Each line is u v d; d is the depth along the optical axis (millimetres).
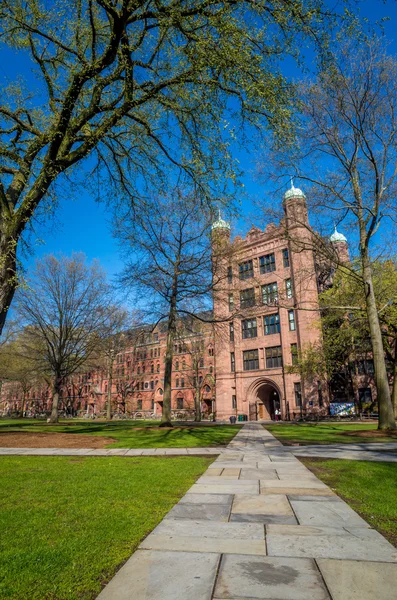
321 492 6172
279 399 43000
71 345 30250
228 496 5918
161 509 5188
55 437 15516
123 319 30766
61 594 2865
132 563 3367
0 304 9062
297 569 3223
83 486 6523
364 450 11266
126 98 10297
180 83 10445
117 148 13391
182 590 2855
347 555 3535
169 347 22328
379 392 16703
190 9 9633
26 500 5613
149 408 64000
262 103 9641
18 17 10180
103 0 8727
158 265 22000
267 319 42469
